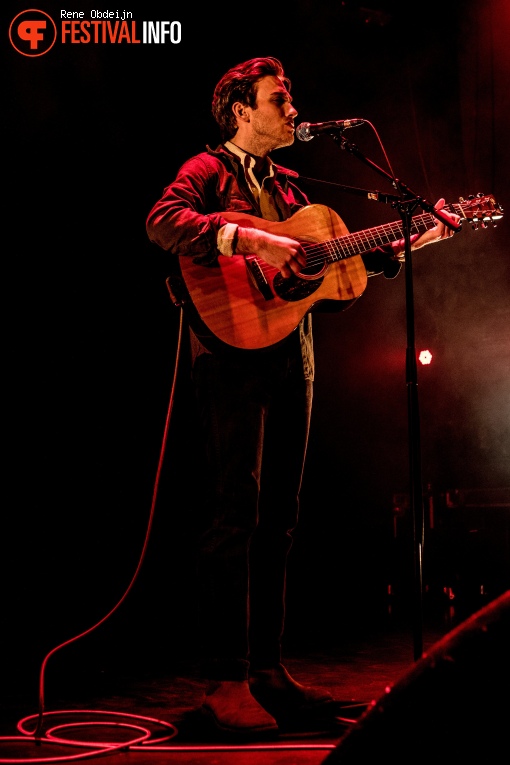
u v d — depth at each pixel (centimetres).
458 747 102
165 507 660
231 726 214
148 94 588
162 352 652
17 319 604
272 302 238
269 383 239
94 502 642
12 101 551
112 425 645
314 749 204
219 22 598
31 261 599
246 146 253
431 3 677
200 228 224
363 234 252
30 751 205
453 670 104
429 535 676
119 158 595
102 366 635
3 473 617
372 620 495
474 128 689
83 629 461
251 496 230
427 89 700
